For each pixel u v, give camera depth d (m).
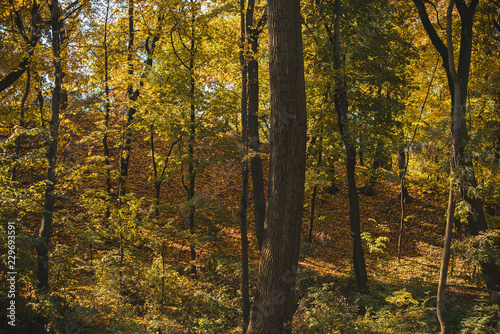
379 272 12.73
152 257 11.53
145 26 11.47
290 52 5.84
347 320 6.96
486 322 8.28
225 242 13.70
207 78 11.91
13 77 9.72
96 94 11.34
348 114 11.71
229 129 10.82
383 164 17.75
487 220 12.34
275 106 5.92
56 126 7.54
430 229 17.84
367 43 10.68
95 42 11.10
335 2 10.55
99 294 7.38
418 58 11.71
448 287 11.62
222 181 17.97
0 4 9.85
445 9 12.74
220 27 11.87
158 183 12.17
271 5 5.92
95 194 9.45
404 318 7.71
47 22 8.93
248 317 7.65
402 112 11.67
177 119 10.41
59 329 6.50
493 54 12.02
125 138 11.12
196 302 8.77
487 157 7.03
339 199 19.66
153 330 7.40
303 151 6.01
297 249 6.01
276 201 5.93
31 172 14.06
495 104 11.19
